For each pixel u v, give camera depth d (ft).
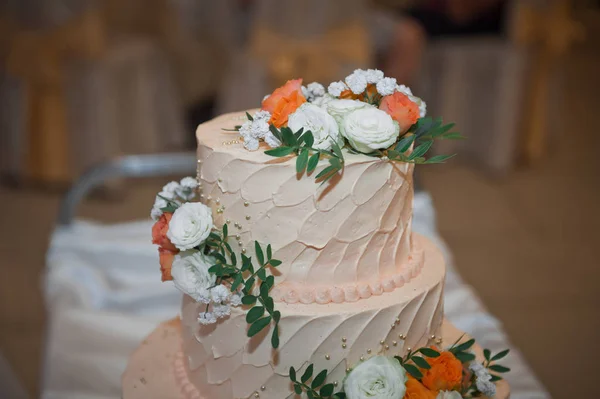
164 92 17.03
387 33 15.49
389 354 4.47
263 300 4.12
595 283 13.16
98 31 14.48
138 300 8.39
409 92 4.64
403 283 4.59
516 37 16.15
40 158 16.03
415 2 18.37
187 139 18.71
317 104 4.63
